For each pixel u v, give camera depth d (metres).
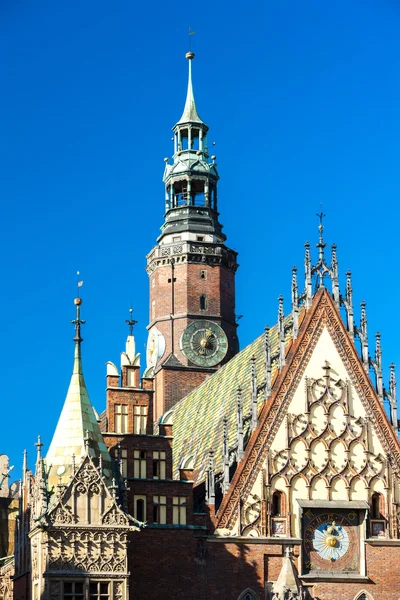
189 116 182.12
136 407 122.62
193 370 171.88
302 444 122.44
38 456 114.25
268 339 125.44
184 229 177.12
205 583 116.88
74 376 117.94
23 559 121.88
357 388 125.06
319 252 128.62
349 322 127.00
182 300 174.75
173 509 118.00
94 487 111.25
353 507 121.12
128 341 125.06
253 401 122.94
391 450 124.00
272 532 119.81
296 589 116.00
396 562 121.31
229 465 122.25
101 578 109.75
